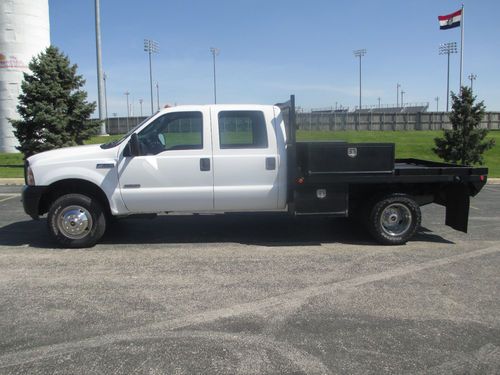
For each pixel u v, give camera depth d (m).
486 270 5.99
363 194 7.43
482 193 13.23
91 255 6.71
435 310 4.70
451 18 42.56
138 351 3.84
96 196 7.29
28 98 18.66
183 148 7.05
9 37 22.36
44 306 4.80
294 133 6.99
